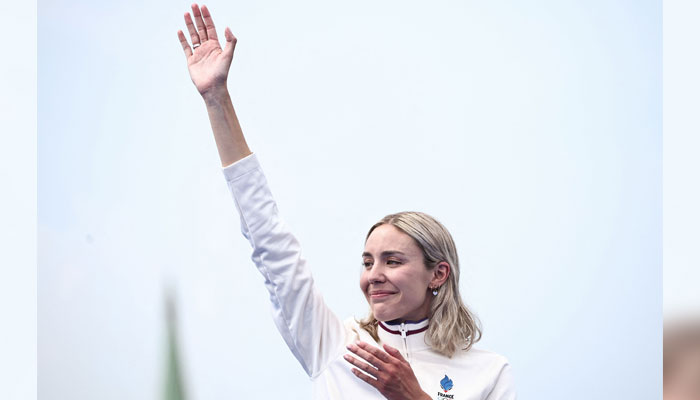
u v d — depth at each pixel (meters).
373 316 6.44
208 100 5.81
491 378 6.03
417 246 6.03
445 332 6.10
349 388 5.80
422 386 5.91
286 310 5.79
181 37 6.06
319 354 5.85
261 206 5.74
